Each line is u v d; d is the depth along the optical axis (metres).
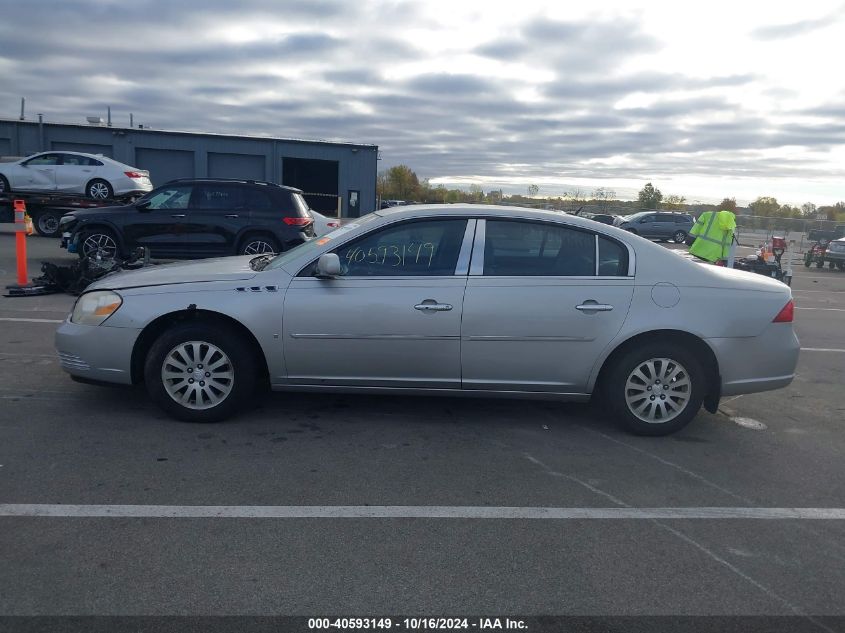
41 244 18.48
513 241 5.29
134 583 3.24
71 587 3.19
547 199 35.31
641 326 5.19
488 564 3.51
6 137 31.94
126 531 3.71
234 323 5.27
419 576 3.38
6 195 19.30
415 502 4.18
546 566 3.51
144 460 4.64
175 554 3.50
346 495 4.24
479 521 3.96
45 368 6.64
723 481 4.66
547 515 4.07
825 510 4.27
